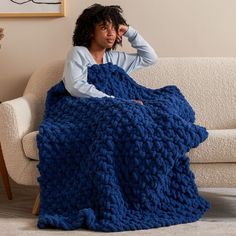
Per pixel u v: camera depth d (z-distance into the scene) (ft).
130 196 6.35
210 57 8.63
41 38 9.05
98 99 7.04
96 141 6.43
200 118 8.29
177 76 8.43
